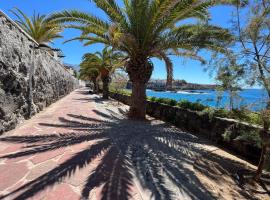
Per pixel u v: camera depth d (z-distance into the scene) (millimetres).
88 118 9273
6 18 6449
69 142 5496
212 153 5461
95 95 27750
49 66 13664
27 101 8195
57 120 8375
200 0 7020
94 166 4078
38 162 4105
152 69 9812
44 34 16656
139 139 6348
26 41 8398
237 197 3496
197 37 6316
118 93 20641
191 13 7871
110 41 9180
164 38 8766
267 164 3930
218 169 4492
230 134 5172
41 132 6371
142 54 9398
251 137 4137
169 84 9469
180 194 3334
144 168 4203
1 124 5824
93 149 5055
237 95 4141
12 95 6594
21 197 2920
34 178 3461
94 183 3426
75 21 8195
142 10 8273
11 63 6566
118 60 13281
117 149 5219
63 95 21641
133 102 9938
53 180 3436
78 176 3629
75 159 4348
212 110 5125
